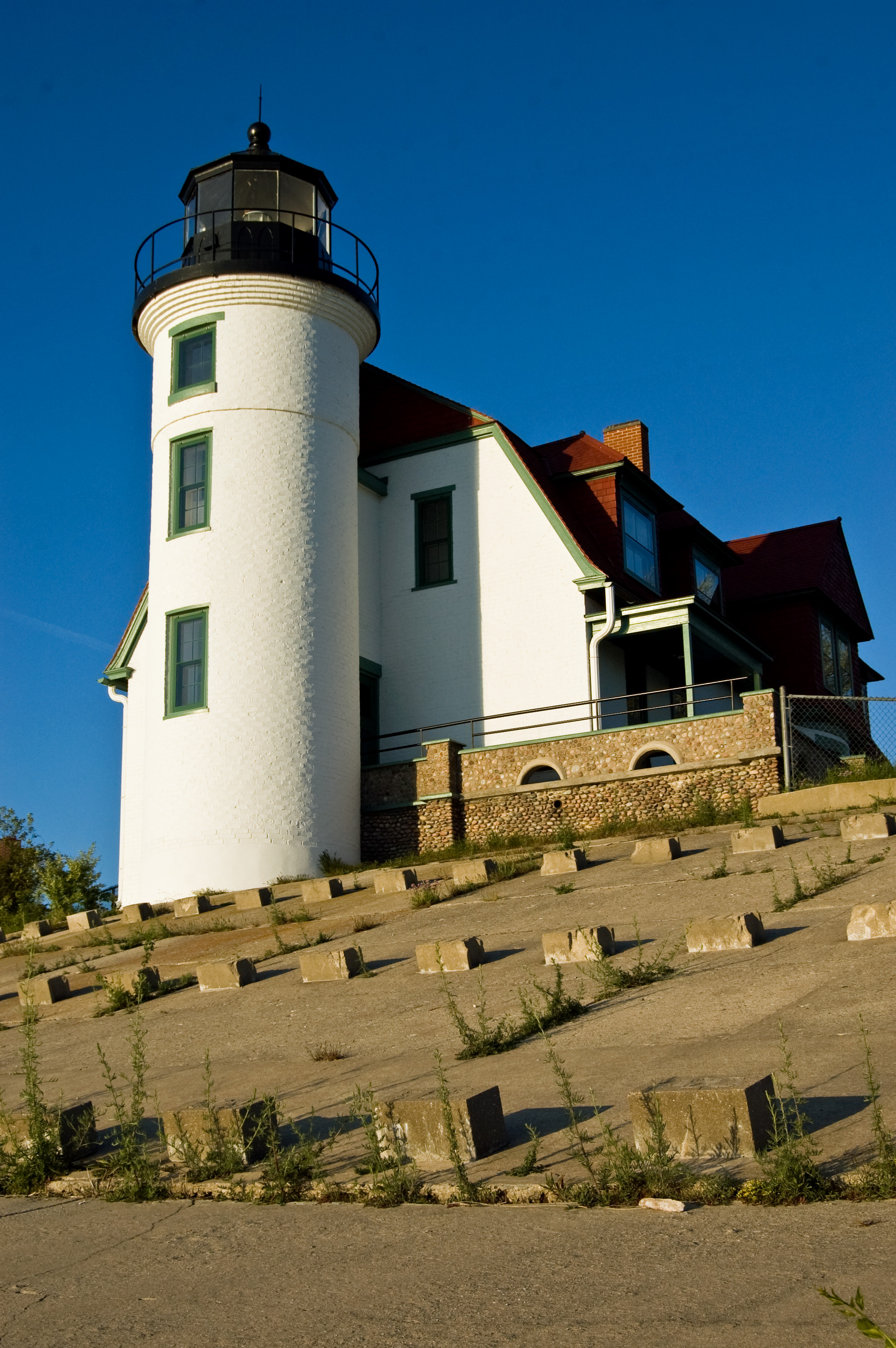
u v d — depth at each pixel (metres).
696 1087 8.20
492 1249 6.33
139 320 29.22
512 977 13.35
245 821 25.55
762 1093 7.29
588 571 28.16
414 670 29.91
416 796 26.83
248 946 18.83
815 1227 6.04
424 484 30.77
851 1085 7.93
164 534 27.73
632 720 29.86
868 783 20.52
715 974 11.77
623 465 29.89
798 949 12.12
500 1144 7.98
